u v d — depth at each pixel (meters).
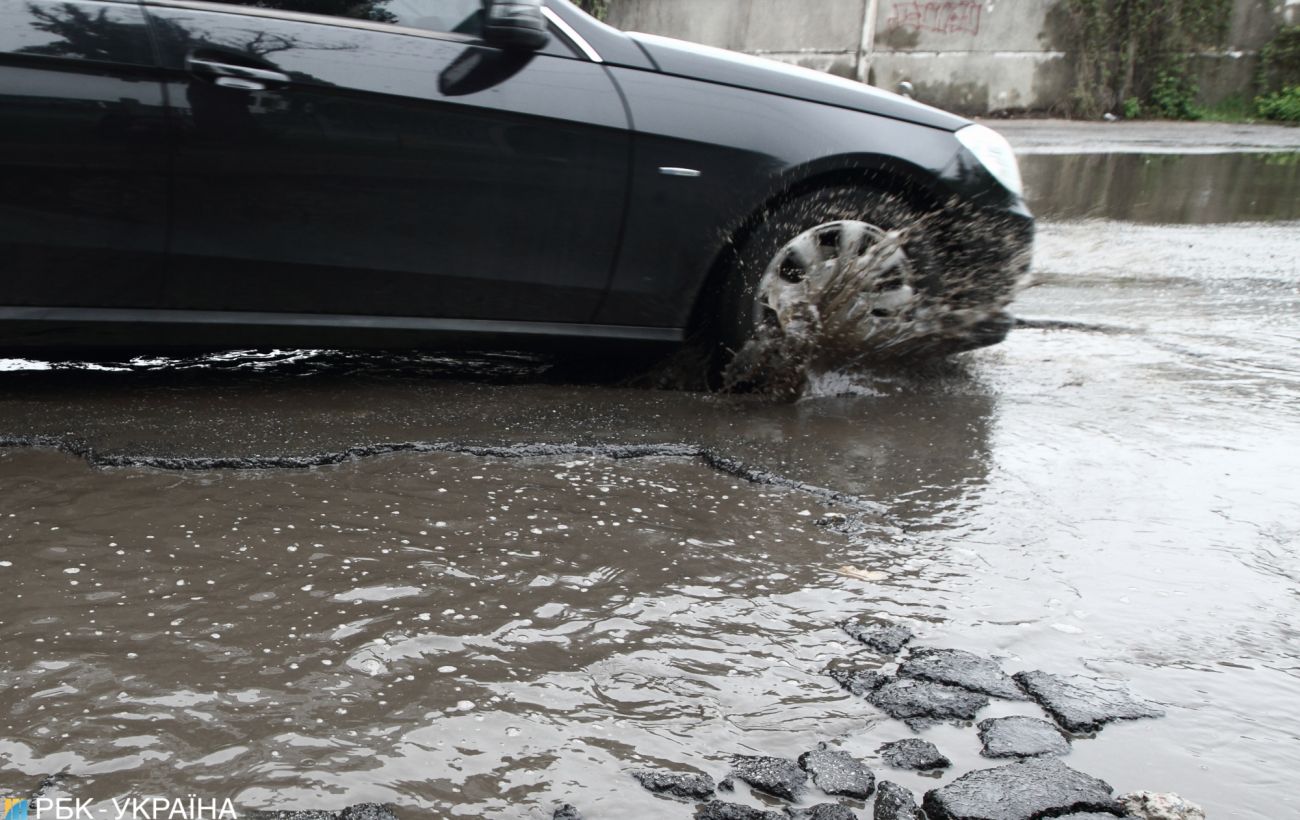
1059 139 16.08
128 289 3.40
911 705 2.06
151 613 2.25
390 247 3.54
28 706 1.92
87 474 2.93
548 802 1.75
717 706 2.03
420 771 1.80
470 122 3.50
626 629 2.28
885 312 4.01
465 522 2.75
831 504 2.99
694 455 3.32
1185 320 5.55
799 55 19.53
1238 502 3.12
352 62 3.40
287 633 2.20
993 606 2.46
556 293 3.73
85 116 3.21
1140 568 2.68
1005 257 4.05
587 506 2.89
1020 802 1.79
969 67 19.58
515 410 3.64
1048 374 4.43
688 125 3.68
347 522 2.71
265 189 3.39
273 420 3.41
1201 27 19.88
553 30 3.64
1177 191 10.86
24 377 3.75
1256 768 1.93
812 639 2.28
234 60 3.31
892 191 3.95
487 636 2.23
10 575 2.38
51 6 3.18
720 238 3.78
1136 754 1.96
